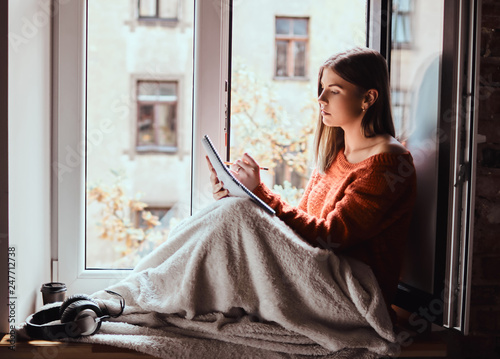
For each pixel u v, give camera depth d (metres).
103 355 1.06
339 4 11.98
